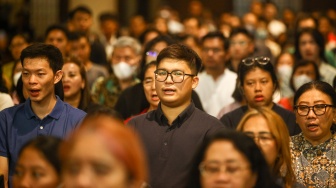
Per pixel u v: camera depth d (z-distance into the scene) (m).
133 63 11.60
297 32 12.91
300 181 7.21
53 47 7.33
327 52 14.20
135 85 9.55
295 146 7.39
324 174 7.17
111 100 10.96
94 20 21.59
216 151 5.23
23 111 7.28
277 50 17.44
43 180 5.41
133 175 4.11
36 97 7.15
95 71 12.19
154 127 6.96
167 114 6.98
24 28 21.22
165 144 6.83
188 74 6.93
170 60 6.93
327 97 7.29
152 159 6.81
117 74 11.08
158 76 6.95
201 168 5.24
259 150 5.38
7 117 7.25
